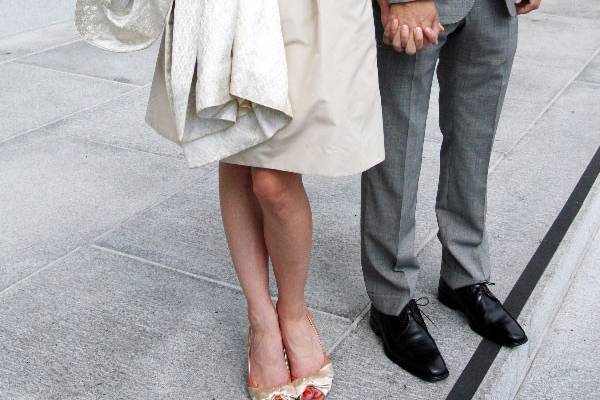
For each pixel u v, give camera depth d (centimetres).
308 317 283
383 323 299
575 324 360
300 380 275
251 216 266
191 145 234
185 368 292
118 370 291
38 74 584
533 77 593
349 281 344
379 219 285
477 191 300
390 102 272
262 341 274
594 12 759
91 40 252
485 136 291
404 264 292
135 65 609
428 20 243
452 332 315
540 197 422
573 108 539
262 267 272
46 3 696
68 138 484
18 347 302
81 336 309
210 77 217
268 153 235
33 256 364
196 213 403
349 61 230
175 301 331
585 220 403
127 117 516
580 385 323
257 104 224
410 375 291
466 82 284
